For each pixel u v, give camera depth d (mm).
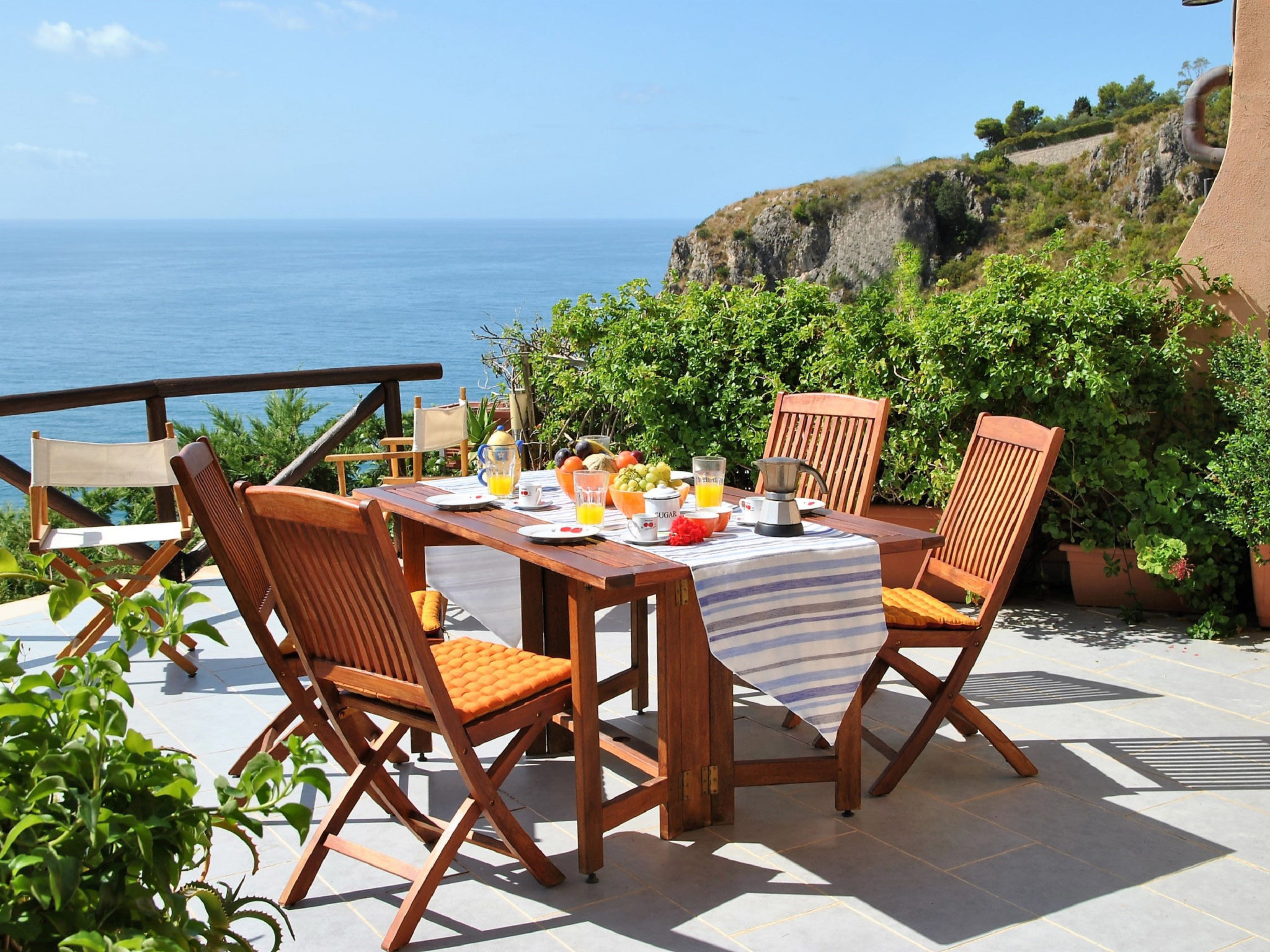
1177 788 2877
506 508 3000
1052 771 2998
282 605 2387
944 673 3824
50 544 3951
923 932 2199
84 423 32500
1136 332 4398
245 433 8555
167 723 3416
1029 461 2910
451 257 177125
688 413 5195
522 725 2385
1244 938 2168
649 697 3674
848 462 3385
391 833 2705
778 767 2713
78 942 1025
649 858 2533
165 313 72938
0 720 1242
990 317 4387
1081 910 2275
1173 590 4414
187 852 1274
